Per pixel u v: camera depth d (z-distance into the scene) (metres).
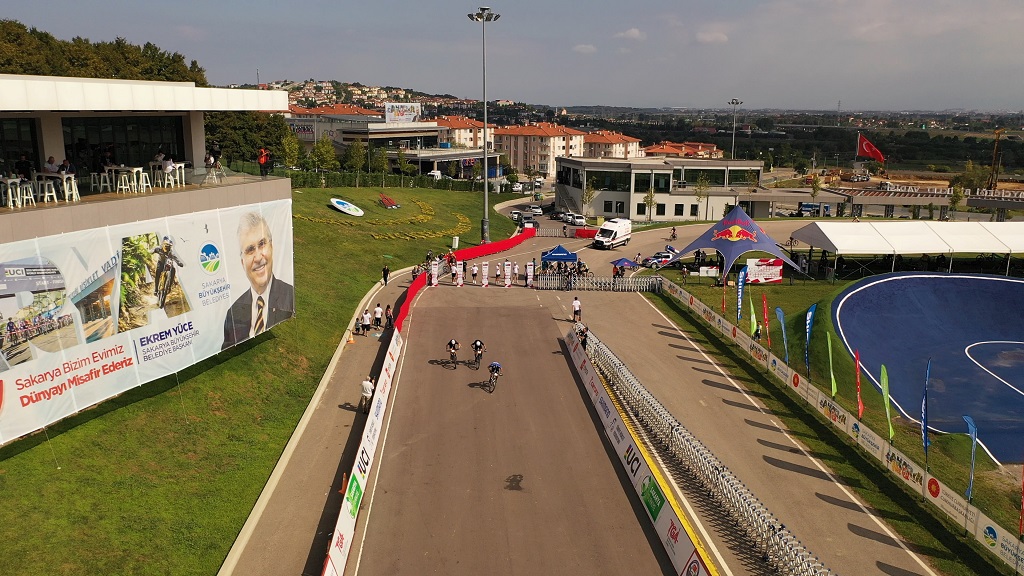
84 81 27.59
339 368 36.81
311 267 53.00
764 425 31.56
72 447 23.78
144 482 23.44
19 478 21.70
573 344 40.34
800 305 52.38
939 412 34.25
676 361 39.78
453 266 57.34
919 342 43.41
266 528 22.66
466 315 48.03
